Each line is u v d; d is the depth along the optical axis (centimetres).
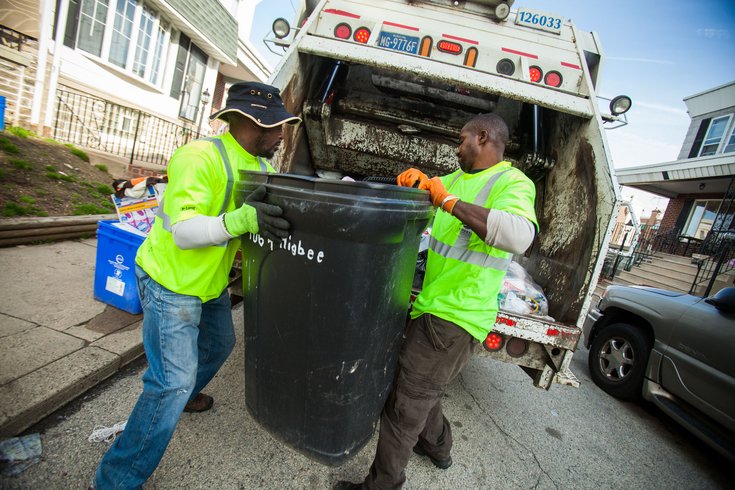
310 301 113
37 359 213
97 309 280
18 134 560
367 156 368
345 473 195
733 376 273
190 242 124
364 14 264
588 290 222
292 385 122
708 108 1330
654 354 334
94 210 469
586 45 272
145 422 138
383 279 114
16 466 158
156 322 142
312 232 108
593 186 240
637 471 254
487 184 164
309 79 303
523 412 299
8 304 263
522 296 244
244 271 130
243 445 199
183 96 1072
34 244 381
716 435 276
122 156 784
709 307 315
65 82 717
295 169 354
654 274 1052
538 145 305
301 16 272
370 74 343
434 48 259
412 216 116
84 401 204
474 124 174
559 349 219
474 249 160
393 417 158
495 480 213
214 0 1062
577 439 276
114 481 139
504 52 257
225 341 183
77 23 726
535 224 146
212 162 138
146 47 893
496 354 223
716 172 978
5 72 592
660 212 2006
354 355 116
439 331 156
